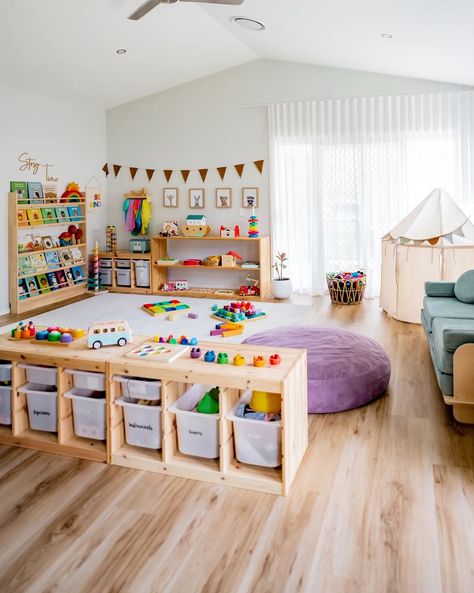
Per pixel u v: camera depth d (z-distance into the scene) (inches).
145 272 270.1
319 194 246.5
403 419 114.8
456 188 229.0
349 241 246.7
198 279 275.9
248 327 193.3
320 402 118.0
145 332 185.5
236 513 81.7
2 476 93.3
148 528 78.2
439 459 97.3
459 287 159.8
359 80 235.3
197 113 262.5
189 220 261.1
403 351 163.0
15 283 217.5
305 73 242.2
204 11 185.6
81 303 239.0
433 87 226.2
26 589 66.1
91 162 269.4
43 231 240.5
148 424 96.0
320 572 68.4
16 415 104.3
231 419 89.8
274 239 258.1
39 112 233.8
